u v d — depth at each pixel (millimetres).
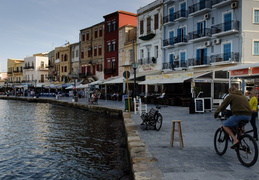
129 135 9211
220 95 23000
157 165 5504
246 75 13953
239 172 5008
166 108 20609
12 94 68000
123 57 40469
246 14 23719
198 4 28000
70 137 12797
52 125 16938
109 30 43750
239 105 5555
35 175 7484
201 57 27766
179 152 6684
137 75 31188
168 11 32281
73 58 55094
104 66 45031
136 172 5012
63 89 57719
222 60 25188
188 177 4734
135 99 17750
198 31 28188
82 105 28344
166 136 9094
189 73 20094
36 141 11922
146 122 10773
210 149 7004
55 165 8320
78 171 7711
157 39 33781
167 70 31438
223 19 25516
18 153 9820
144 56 36031
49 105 36625
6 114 24062
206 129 10406
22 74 80750
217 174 4898
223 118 12672
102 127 15953
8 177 7355
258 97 12922
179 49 30719
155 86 32688
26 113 25000
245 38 23625
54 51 62844
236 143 5602
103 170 7719
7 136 13141
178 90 28469
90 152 9836
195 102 16578
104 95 38344
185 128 10703
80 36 52375
